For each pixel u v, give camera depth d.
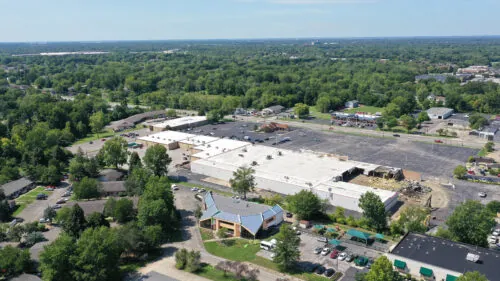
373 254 92.81
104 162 155.62
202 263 90.38
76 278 77.81
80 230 95.69
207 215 108.44
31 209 121.31
